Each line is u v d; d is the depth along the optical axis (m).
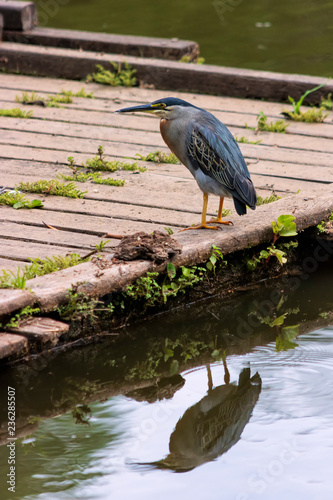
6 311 7.60
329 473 6.47
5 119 14.27
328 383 7.98
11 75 17.17
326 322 9.53
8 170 11.94
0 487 6.45
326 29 24.88
